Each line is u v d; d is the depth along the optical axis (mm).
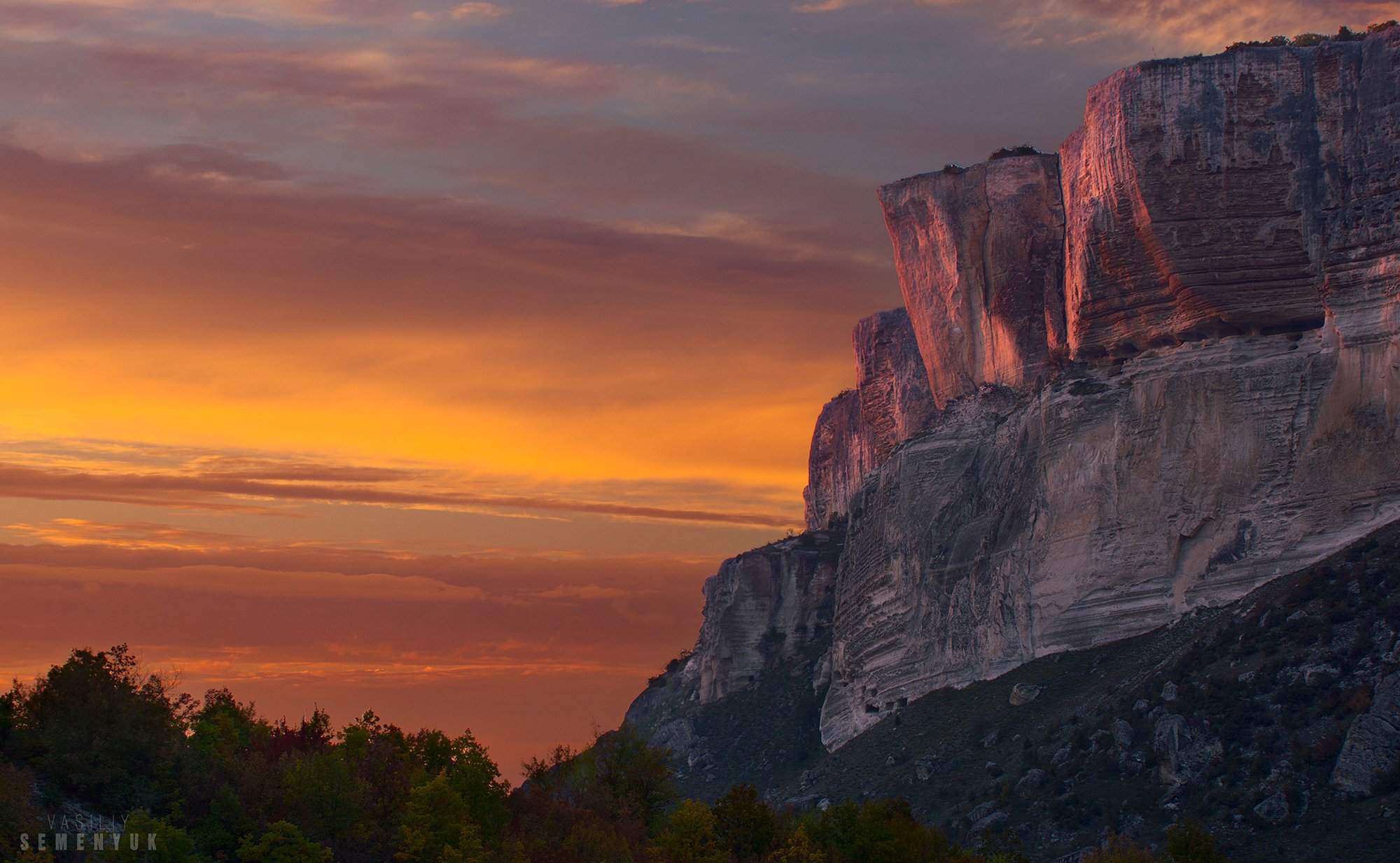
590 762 133125
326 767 90812
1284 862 109812
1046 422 163375
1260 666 129750
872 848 113375
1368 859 105875
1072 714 142500
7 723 84750
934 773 150625
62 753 82688
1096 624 153000
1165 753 126625
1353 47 149000
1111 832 121312
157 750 86500
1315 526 141875
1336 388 143625
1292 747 120375
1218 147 150750
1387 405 140250
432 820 92000
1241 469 147250
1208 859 105625
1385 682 119000
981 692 163125
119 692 87188
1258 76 151125
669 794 132500
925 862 115000
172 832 77375
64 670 87125
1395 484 138750
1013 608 162875
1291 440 145500
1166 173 152000
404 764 103312
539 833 103125
